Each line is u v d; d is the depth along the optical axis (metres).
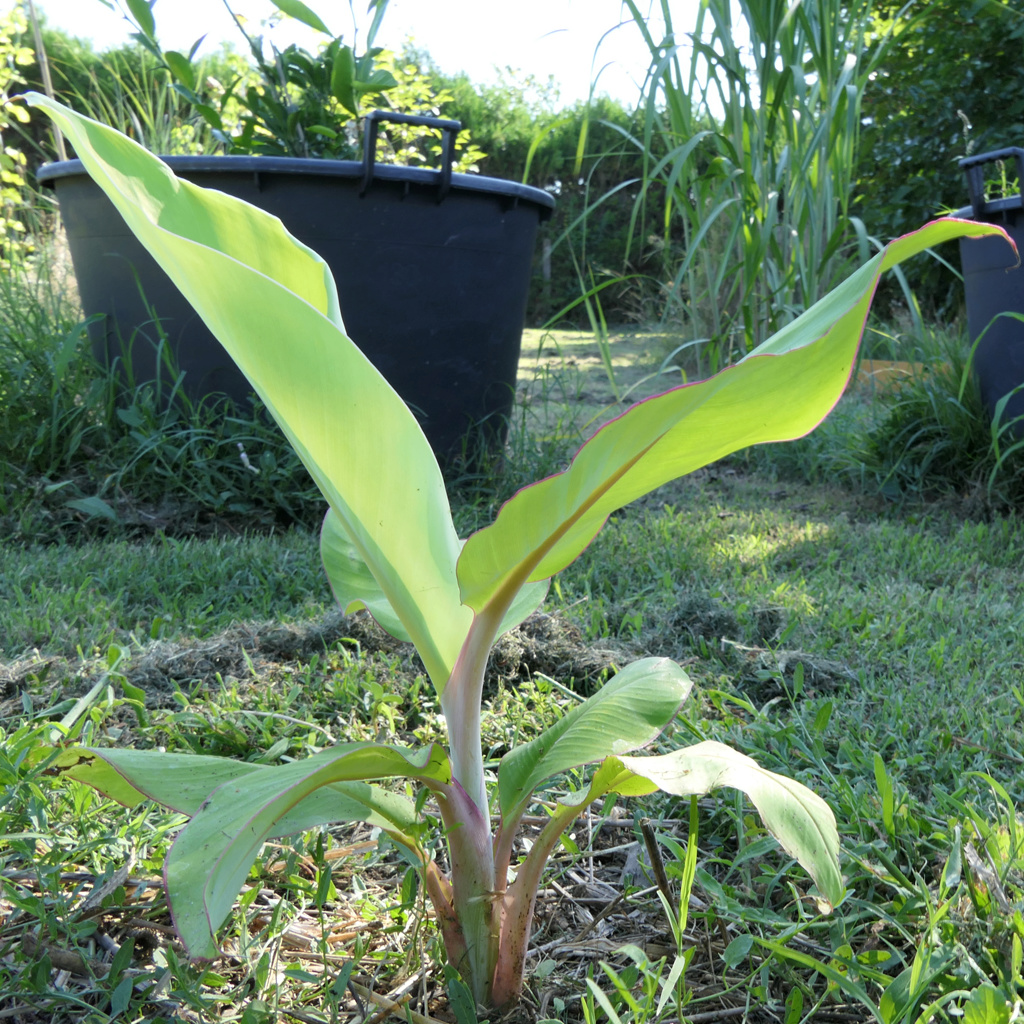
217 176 1.57
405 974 0.55
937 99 3.95
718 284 2.23
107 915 0.60
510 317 1.83
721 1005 0.54
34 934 0.56
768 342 0.42
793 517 1.83
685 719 0.77
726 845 0.71
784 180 2.39
